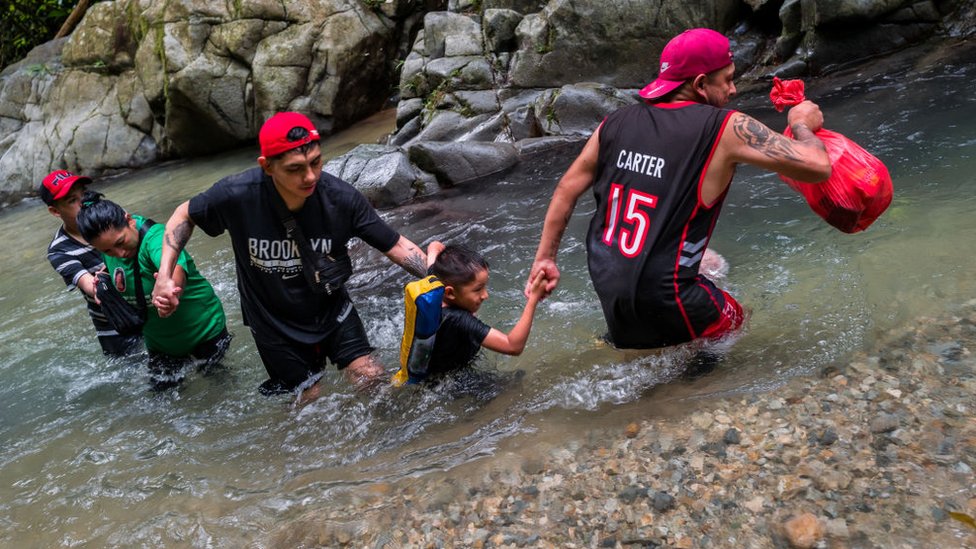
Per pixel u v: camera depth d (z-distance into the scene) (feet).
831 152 10.83
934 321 10.91
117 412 13.43
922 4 24.84
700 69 10.53
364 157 24.34
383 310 15.52
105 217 12.83
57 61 39.17
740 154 9.98
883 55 25.09
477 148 23.73
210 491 10.77
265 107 33.30
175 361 14.23
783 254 14.05
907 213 14.23
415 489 9.97
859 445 8.96
